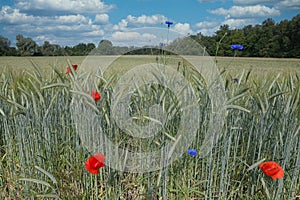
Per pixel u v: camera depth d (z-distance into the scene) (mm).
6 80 2463
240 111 2141
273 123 1983
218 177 1920
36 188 1978
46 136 1923
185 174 1897
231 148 2078
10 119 2266
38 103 2080
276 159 1780
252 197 1684
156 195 1792
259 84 2318
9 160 2146
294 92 2123
